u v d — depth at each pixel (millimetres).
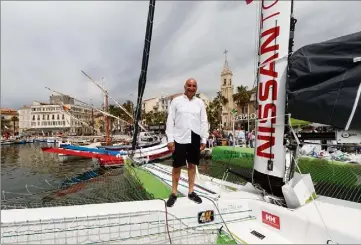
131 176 5129
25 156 23062
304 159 6020
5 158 21422
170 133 2879
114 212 2424
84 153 11898
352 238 2012
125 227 2363
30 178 11195
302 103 2564
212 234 2500
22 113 91062
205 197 2977
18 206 3326
